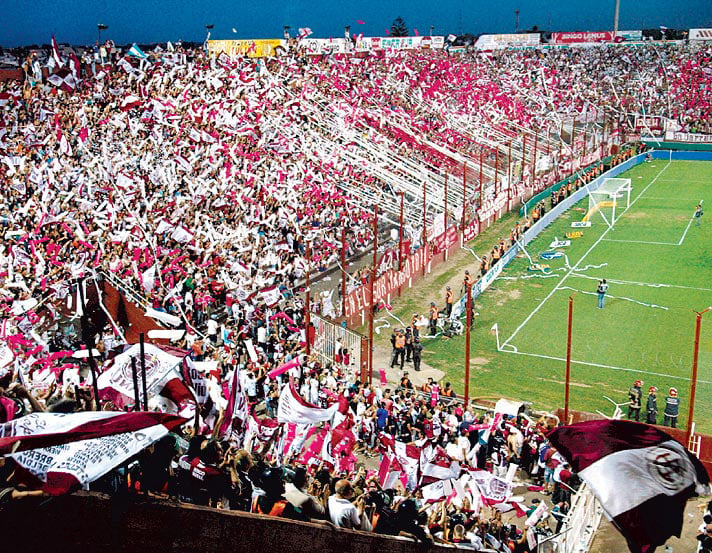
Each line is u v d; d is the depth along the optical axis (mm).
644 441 10820
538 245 59500
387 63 95375
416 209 57125
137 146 51469
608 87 112938
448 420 24672
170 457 10836
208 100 60031
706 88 110375
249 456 11656
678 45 132750
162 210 40281
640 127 104000
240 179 49062
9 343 23469
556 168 80312
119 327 19422
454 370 36031
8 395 12328
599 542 20609
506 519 21688
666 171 90500
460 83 94312
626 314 43562
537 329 41531
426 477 17750
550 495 23078
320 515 10875
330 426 22078
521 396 32750
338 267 47906
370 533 10398
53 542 8500
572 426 11195
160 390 14188
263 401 26203
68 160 47094
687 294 46781
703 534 18484
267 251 40062
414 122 76750
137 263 31969
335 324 34031
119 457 8812
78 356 21031
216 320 34062
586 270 52469
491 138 78625
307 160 58281
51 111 53188
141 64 60469
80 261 30469
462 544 14195
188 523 8898
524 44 139625
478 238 60750
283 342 30719
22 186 41312
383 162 63844
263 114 62938
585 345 39094
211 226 37562
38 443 8531
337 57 91062
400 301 45906
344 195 56031
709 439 25969
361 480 16469
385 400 26219
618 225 65250
